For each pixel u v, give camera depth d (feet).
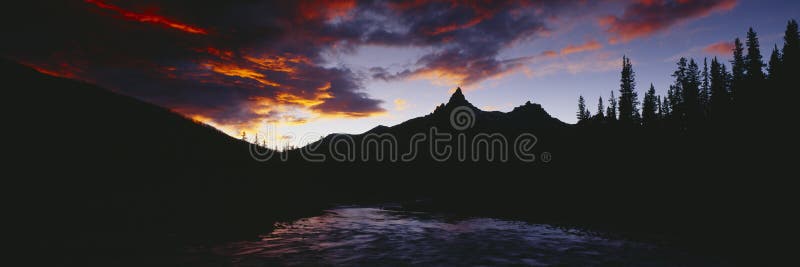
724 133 162.71
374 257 57.93
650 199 138.92
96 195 110.83
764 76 185.06
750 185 116.78
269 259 54.85
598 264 54.44
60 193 105.50
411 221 116.98
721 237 74.43
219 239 70.69
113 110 246.88
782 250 60.39
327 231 88.74
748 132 148.97
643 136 224.94
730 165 137.80
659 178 162.50
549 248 66.80
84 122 204.64
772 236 71.31
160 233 73.05
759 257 56.85
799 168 112.27
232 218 102.68
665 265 53.67
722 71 225.56
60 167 134.72
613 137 245.04
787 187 105.19
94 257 52.47
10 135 152.35
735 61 216.13
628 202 141.38
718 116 185.26
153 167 173.37
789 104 146.51
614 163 209.36
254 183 212.02
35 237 62.44
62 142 165.37
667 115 253.44
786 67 169.37
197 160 218.18
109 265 48.65
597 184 188.34
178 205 111.75
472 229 95.30
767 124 144.56
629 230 89.04
